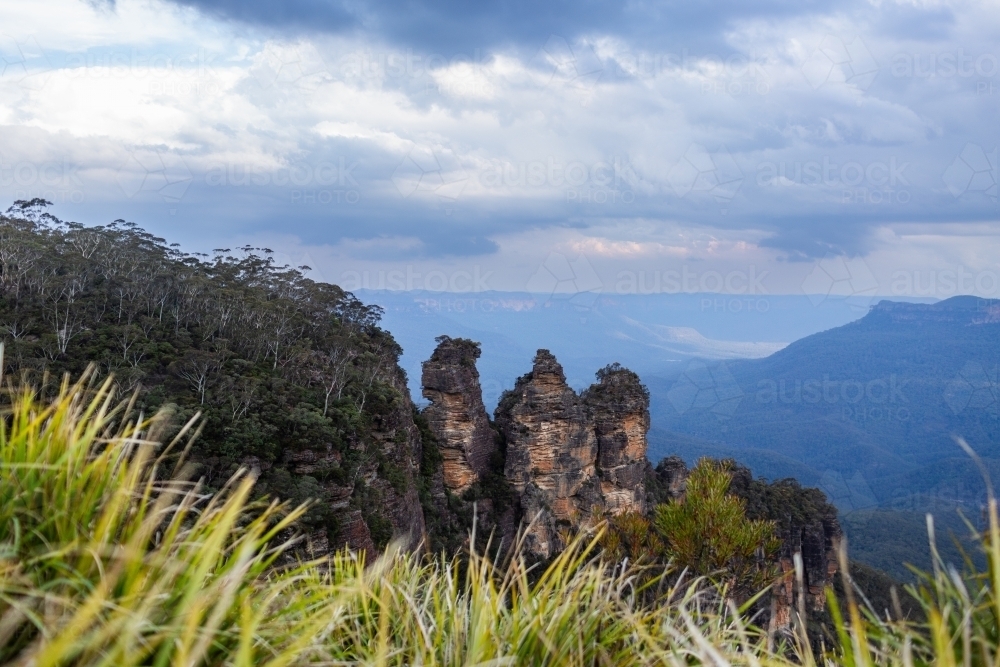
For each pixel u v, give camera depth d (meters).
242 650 2.59
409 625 4.32
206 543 2.93
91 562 2.84
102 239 50.47
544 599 4.05
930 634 3.25
